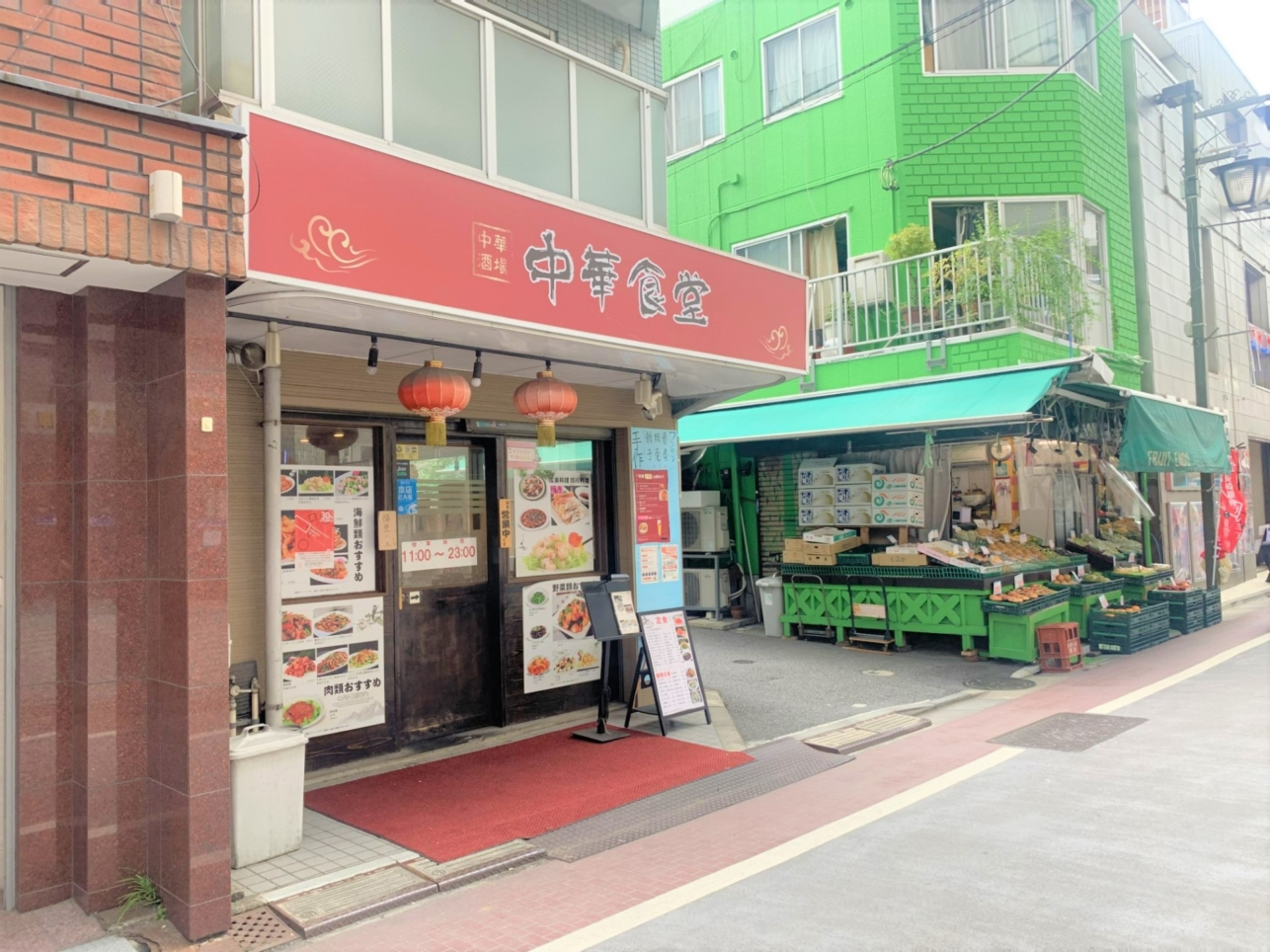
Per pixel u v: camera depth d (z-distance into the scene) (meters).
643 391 7.26
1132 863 4.30
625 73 7.83
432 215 4.89
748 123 14.58
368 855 4.75
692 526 13.36
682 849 4.78
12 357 4.10
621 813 5.38
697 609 13.38
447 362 6.48
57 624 4.12
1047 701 8.08
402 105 5.51
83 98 3.55
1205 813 4.94
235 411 5.54
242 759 4.65
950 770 6.01
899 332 12.03
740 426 11.99
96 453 4.10
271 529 5.36
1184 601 11.95
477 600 7.27
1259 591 16.31
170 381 4.04
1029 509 12.01
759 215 14.38
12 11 3.65
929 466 10.48
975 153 12.63
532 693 7.46
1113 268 13.88
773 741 6.94
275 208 4.20
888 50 12.73
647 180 7.31
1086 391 11.01
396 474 6.68
